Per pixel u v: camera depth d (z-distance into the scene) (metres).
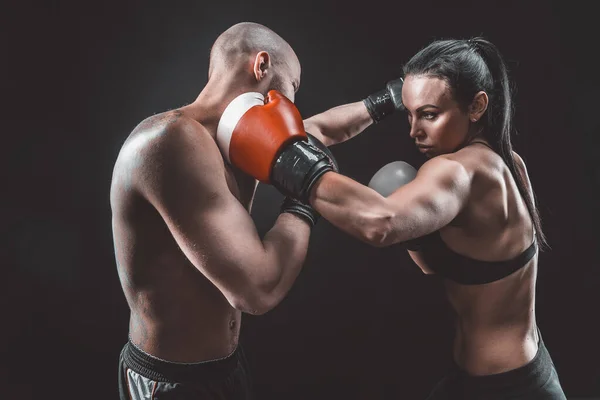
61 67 4.49
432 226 1.53
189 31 4.57
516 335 1.72
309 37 4.65
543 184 4.41
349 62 4.67
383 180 1.74
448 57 1.65
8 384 3.94
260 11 4.62
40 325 4.28
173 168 1.54
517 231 1.69
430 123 1.68
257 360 4.29
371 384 4.16
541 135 4.43
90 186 4.50
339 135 2.32
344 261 4.62
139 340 1.75
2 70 4.44
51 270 4.39
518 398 1.70
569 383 4.14
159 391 1.70
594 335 4.23
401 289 4.58
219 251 1.54
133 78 4.55
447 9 4.55
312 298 4.58
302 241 1.66
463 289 1.72
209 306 1.72
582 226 4.35
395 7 4.60
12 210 4.42
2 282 4.32
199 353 1.72
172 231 1.58
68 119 4.50
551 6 4.41
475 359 1.73
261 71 1.76
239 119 1.61
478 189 1.61
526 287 1.72
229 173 1.69
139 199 1.61
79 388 3.96
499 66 1.74
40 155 4.47
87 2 4.51
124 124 4.55
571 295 4.29
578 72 4.40
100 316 4.34
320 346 4.39
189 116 1.66
